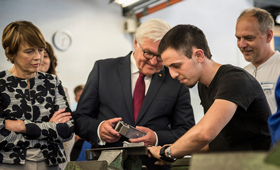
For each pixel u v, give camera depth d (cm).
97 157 165
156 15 682
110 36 672
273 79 239
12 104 185
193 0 691
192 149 147
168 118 216
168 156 153
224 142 166
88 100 216
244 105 147
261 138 156
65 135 193
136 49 209
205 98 171
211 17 692
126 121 207
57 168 193
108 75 219
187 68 157
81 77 633
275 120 96
